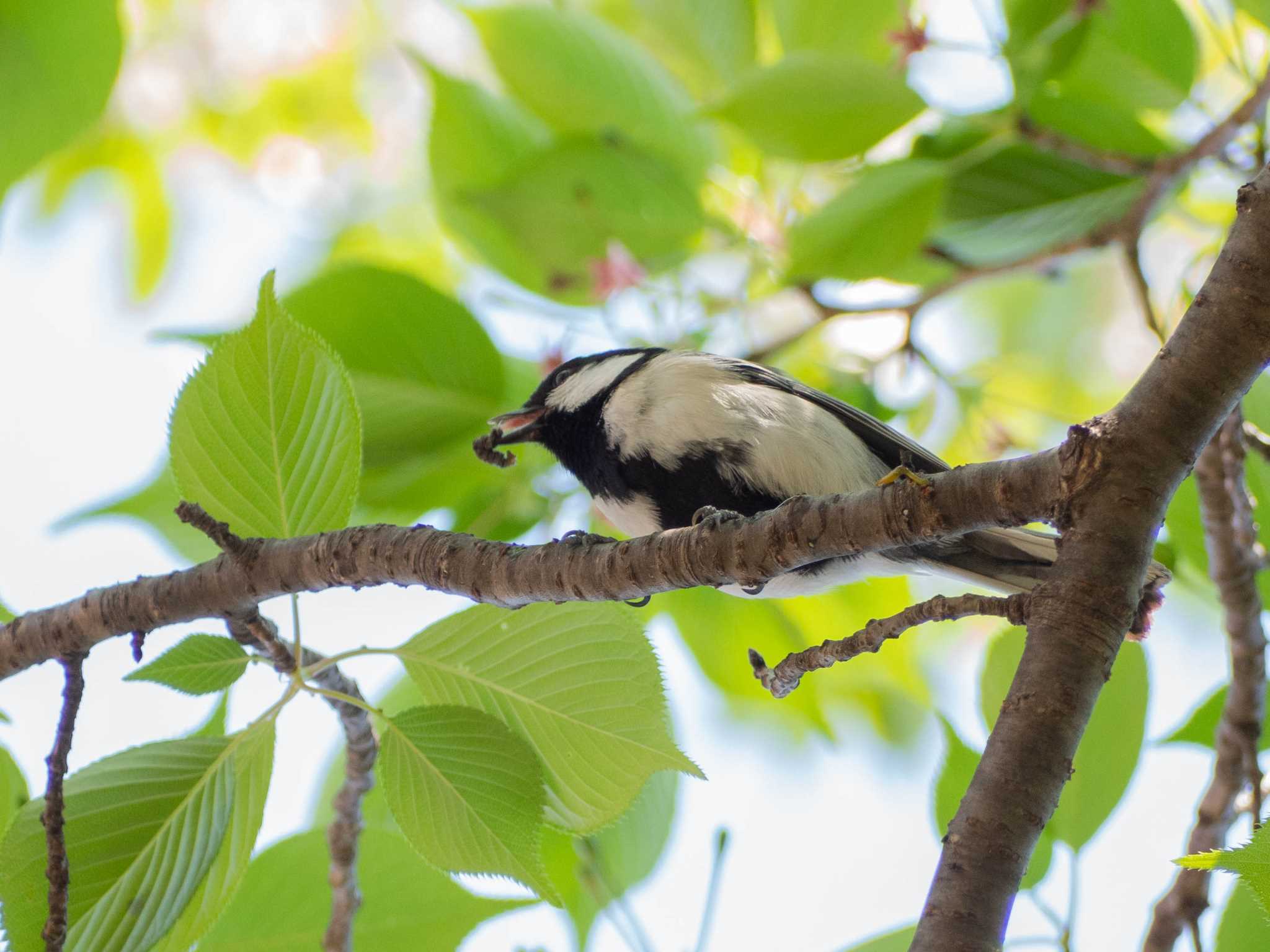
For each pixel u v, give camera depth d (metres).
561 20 9.13
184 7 14.09
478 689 5.72
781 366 10.23
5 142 6.95
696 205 9.05
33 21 6.80
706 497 7.49
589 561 5.16
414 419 8.59
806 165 8.76
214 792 5.49
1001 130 8.48
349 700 5.61
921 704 11.23
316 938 6.36
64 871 5.07
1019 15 7.77
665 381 7.65
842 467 7.46
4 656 5.64
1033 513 4.57
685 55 9.65
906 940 5.79
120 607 5.53
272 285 5.52
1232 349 4.42
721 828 6.32
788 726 12.20
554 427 8.23
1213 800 6.46
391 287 8.41
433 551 5.37
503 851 5.61
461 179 9.32
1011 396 13.05
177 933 5.48
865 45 8.76
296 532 5.77
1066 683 4.28
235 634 5.73
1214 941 6.06
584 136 8.91
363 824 6.38
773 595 7.79
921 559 7.46
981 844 4.08
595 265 9.03
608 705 5.61
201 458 5.64
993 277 9.37
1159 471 4.45
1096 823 6.29
